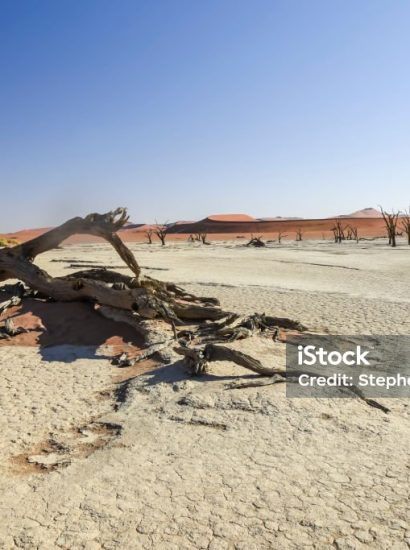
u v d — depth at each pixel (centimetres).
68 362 531
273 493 267
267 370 439
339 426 347
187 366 463
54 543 234
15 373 498
